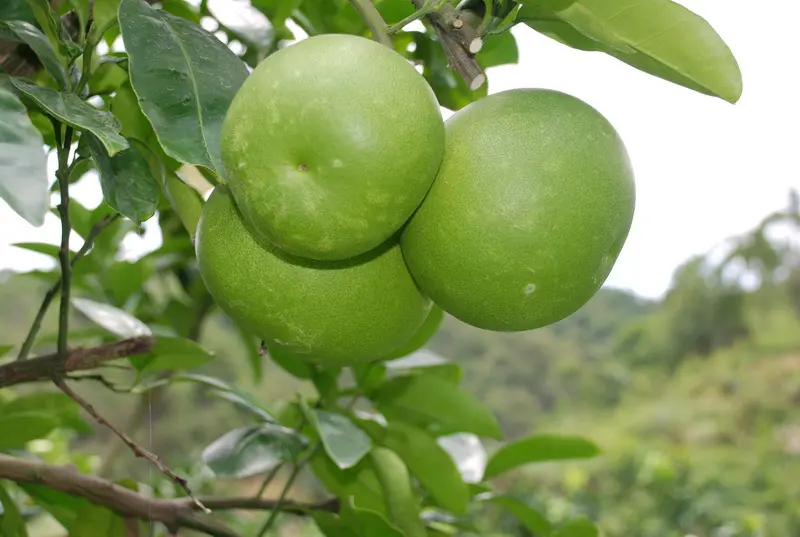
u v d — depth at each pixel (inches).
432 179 19.8
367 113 18.4
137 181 21.9
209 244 21.9
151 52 20.5
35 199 16.6
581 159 20.2
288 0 27.9
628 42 21.2
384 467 27.6
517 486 121.7
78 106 19.9
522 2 21.4
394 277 22.0
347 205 18.9
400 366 31.7
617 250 21.4
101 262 37.7
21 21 22.6
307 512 28.5
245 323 22.3
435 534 29.5
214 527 27.0
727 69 20.7
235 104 19.0
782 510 123.0
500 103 20.8
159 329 30.7
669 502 122.2
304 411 27.2
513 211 19.8
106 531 27.7
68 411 32.9
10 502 27.2
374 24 20.7
